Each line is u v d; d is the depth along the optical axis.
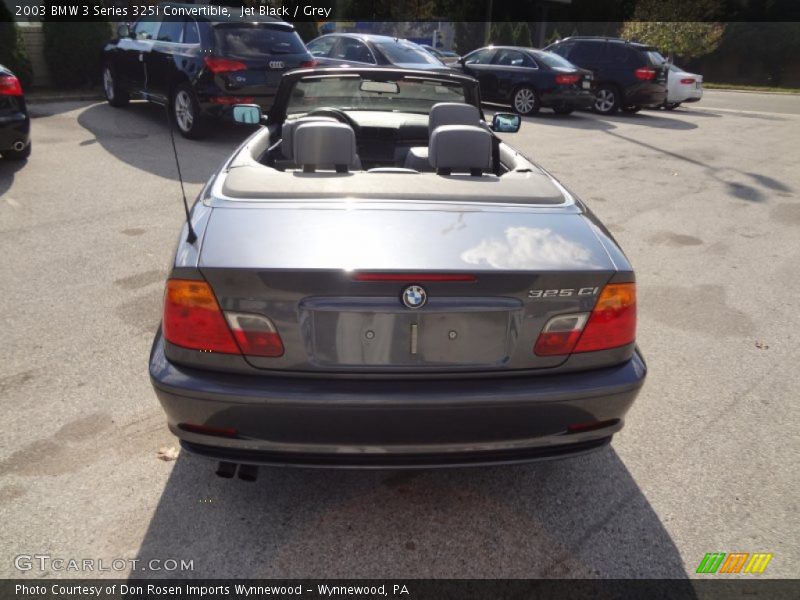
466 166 2.71
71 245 4.89
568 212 2.40
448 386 2.00
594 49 15.44
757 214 6.86
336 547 2.27
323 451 2.03
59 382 3.15
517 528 2.39
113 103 10.64
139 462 2.64
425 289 1.93
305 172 2.62
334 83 3.90
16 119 6.52
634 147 10.71
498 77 14.41
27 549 2.20
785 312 4.40
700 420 3.13
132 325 3.73
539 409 2.04
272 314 1.95
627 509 2.51
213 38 8.02
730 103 21.27
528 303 2.00
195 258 2.02
